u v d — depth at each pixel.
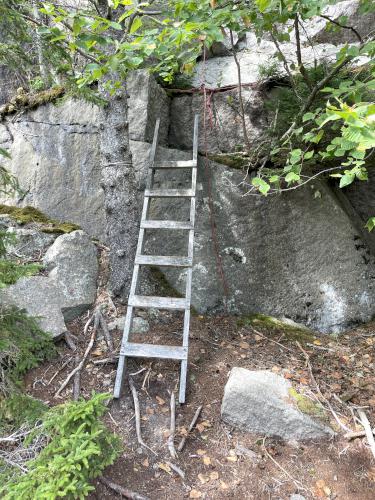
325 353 3.74
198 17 2.78
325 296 4.29
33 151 5.18
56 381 2.97
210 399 3.01
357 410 3.03
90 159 4.82
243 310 4.18
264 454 2.66
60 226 4.52
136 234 3.84
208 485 2.45
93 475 2.13
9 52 3.21
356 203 5.21
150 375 3.14
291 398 2.91
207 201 4.42
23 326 2.93
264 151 4.40
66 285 3.68
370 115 1.53
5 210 4.82
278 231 4.43
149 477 2.46
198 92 4.93
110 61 2.51
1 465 2.17
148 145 4.46
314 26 5.45
